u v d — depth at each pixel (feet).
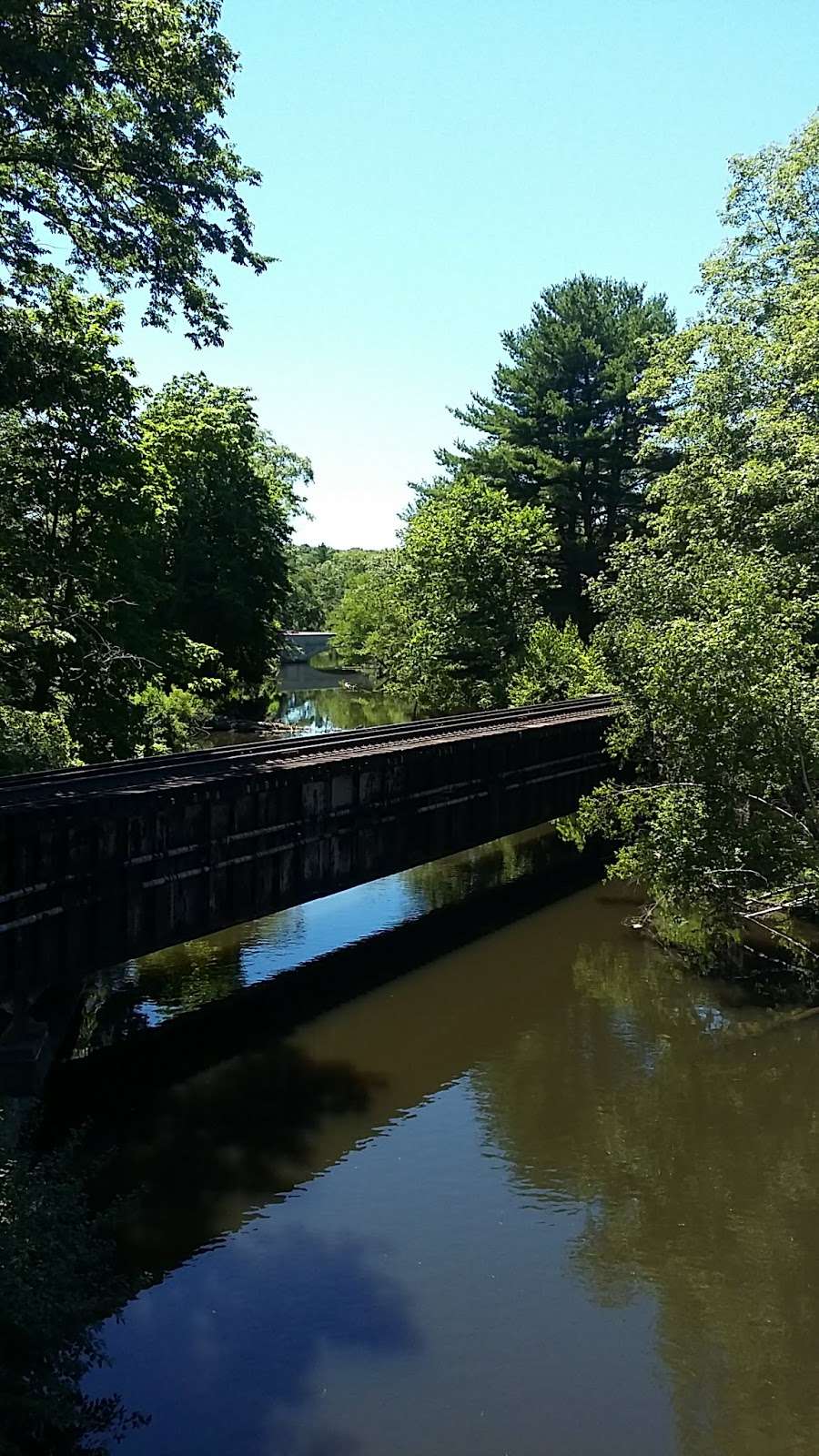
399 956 72.84
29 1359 27.78
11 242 63.77
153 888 56.39
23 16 54.85
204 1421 30.12
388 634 262.67
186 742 132.57
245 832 62.23
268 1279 37.01
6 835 47.83
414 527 200.44
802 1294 36.52
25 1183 32.63
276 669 231.30
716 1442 29.55
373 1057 56.24
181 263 67.51
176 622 167.94
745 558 72.43
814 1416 30.78
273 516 186.91
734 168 109.70
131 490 97.09
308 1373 32.27
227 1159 45.29
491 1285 36.91
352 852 71.51
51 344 74.18
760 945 74.08
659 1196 42.78
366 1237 39.63
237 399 188.96
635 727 76.23
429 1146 46.75
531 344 184.55
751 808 66.59
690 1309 35.70
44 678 98.17
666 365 117.50
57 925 51.37
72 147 63.21
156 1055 56.13
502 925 80.48
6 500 90.38
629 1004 64.08
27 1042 51.47
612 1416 30.76
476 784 85.56
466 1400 31.17
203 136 64.95
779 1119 49.21
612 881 93.04
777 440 92.12
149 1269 37.45
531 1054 56.75
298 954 73.67
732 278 110.11
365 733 81.92
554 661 150.51
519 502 183.32
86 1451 28.78
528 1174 44.47
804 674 64.80
